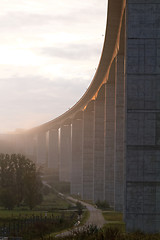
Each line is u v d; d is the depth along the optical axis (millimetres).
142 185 37438
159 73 37594
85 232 32500
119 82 63219
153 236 32781
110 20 54312
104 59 70125
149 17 37719
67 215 62656
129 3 37875
